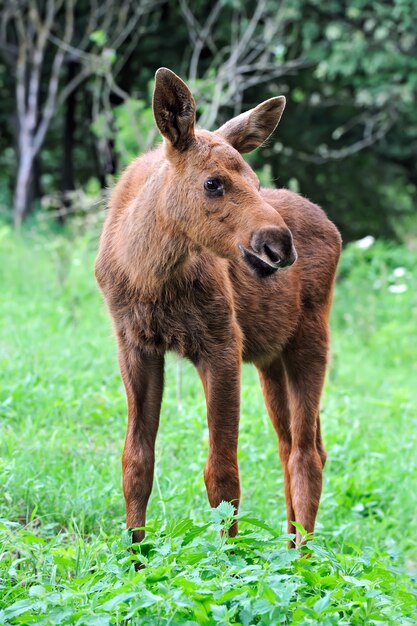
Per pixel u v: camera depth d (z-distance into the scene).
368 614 6.86
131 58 34.19
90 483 10.01
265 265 7.58
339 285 25.55
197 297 8.25
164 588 6.56
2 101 39.97
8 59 35.88
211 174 7.77
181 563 7.15
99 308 19.02
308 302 9.90
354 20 28.28
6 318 17.41
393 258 27.28
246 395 13.90
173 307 8.26
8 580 7.40
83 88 36.84
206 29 27.73
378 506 11.38
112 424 12.20
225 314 8.38
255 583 6.94
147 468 8.49
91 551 7.85
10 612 6.65
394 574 8.73
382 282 24.80
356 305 23.22
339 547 9.84
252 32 28.89
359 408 15.01
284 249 7.35
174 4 33.12
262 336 9.45
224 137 8.45
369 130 32.06
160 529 8.12
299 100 34.28
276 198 9.95
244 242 7.54
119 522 9.46
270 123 8.60
